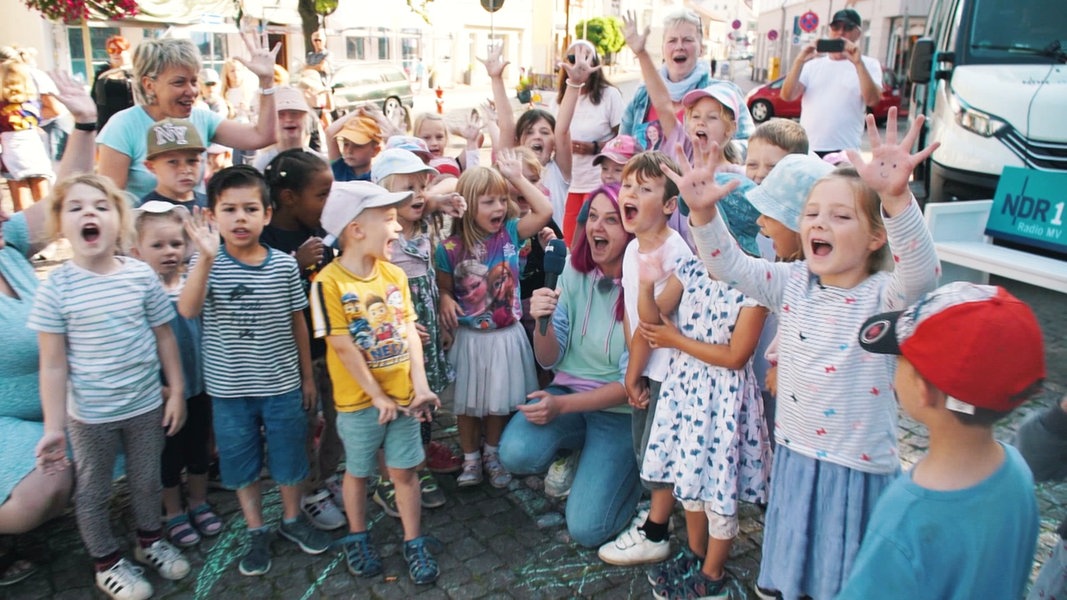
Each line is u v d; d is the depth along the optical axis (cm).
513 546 299
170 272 300
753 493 254
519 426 306
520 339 332
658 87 404
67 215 248
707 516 256
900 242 184
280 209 310
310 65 1194
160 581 276
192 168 319
